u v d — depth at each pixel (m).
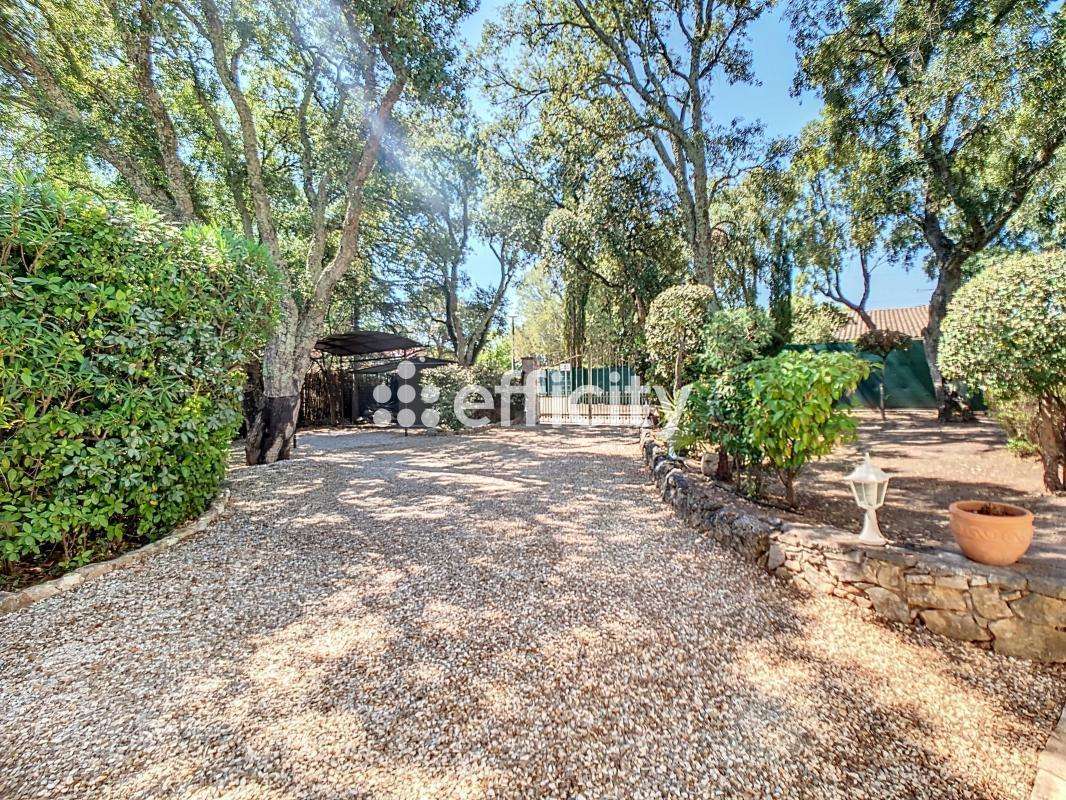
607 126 10.04
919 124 8.20
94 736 1.70
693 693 1.94
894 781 1.53
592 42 10.30
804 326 16.08
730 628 2.43
